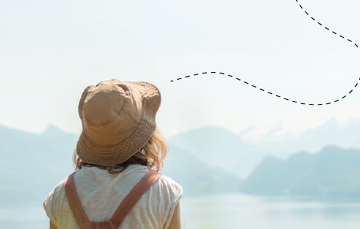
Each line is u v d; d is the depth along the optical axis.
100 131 2.40
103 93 2.41
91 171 2.48
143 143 2.48
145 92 2.56
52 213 2.50
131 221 2.38
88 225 2.39
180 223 2.48
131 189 2.42
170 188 2.46
